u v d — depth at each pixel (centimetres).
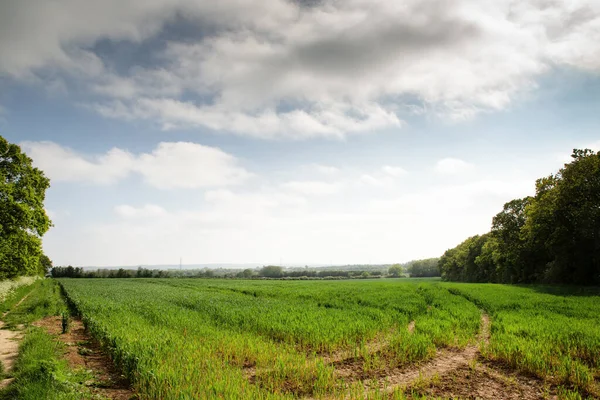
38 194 3756
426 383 1115
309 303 3297
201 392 955
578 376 1097
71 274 13100
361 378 1178
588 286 4766
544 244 5259
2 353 1552
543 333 1617
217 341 1548
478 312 2591
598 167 4244
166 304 3197
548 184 5284
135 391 1075
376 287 6109
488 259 8738
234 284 8056
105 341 1625
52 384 1033
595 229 4269
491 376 1181
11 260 3469
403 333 1706
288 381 1129
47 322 2450
